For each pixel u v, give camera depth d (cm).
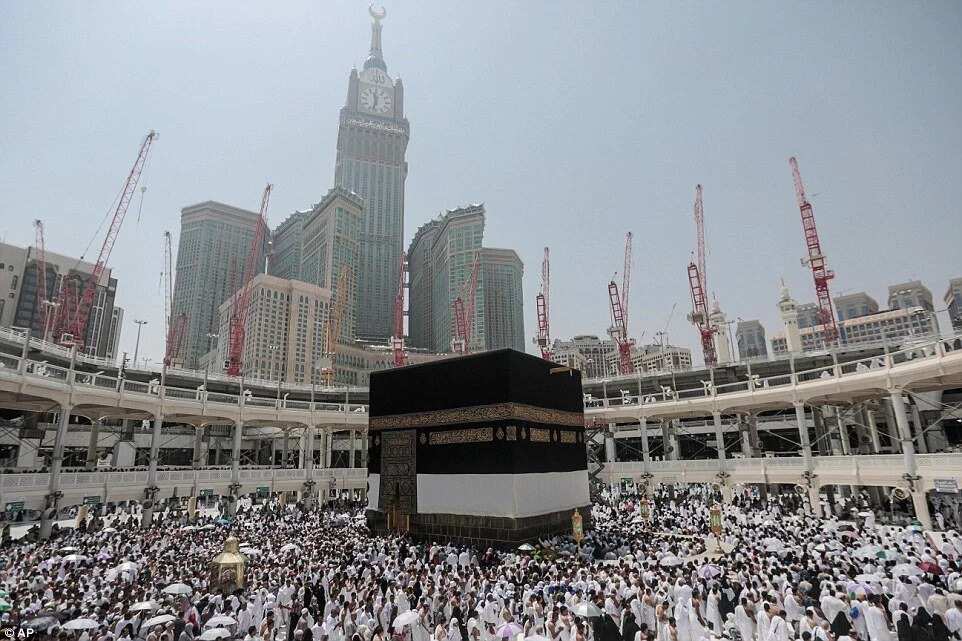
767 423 8419
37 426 7806
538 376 3931
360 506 5866
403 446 4066
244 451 10744
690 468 5631
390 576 2427
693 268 12069
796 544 2808
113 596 2069
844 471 4394
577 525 3312
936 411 6094
